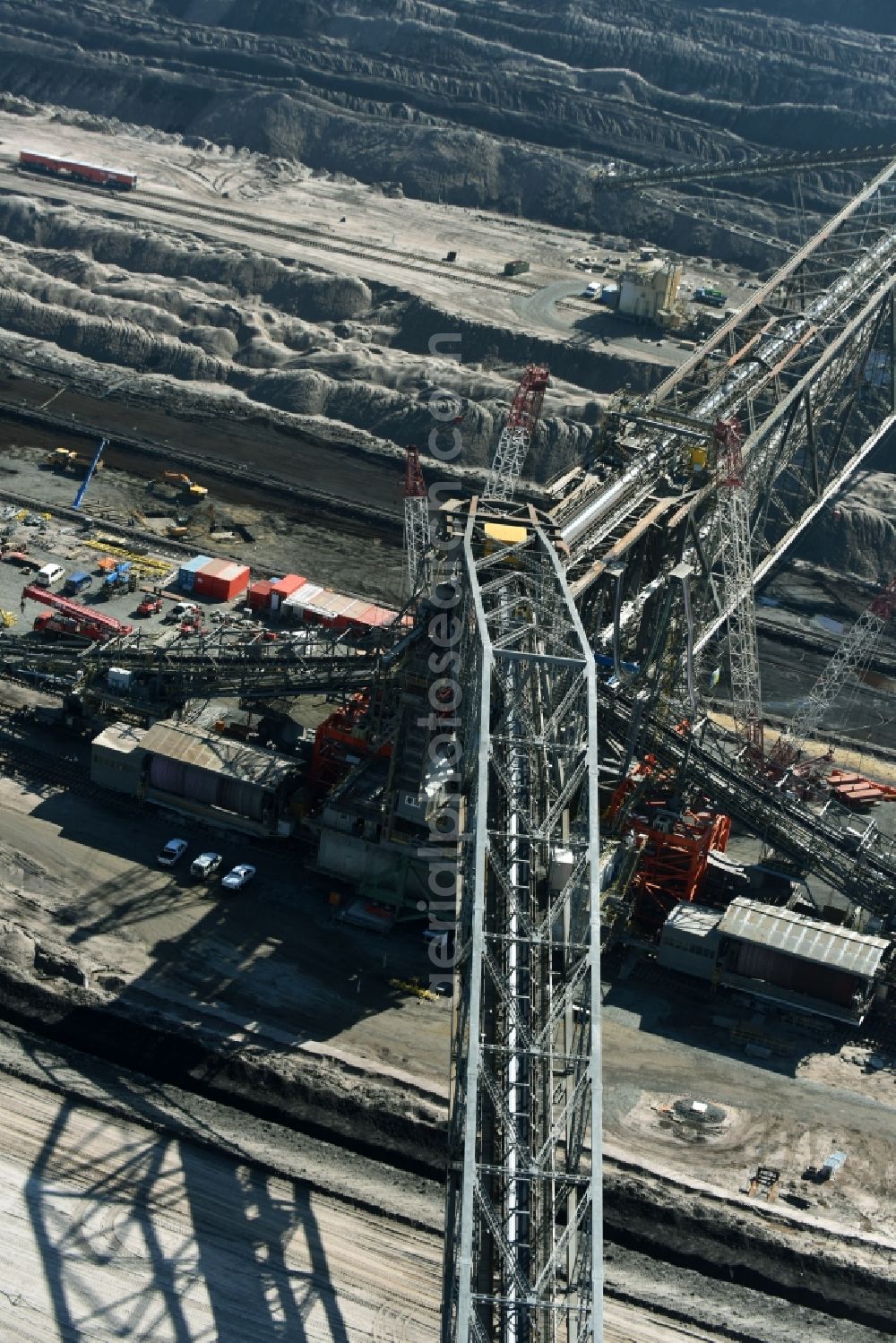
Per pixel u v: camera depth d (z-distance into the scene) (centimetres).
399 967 12031
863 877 12594
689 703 13400
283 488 19675
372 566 18075
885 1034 11862
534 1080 8925
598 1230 7769
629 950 12444
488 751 10088
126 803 13538
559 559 12500
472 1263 7938
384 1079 10831
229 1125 10394
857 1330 9362
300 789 13475
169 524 18588
